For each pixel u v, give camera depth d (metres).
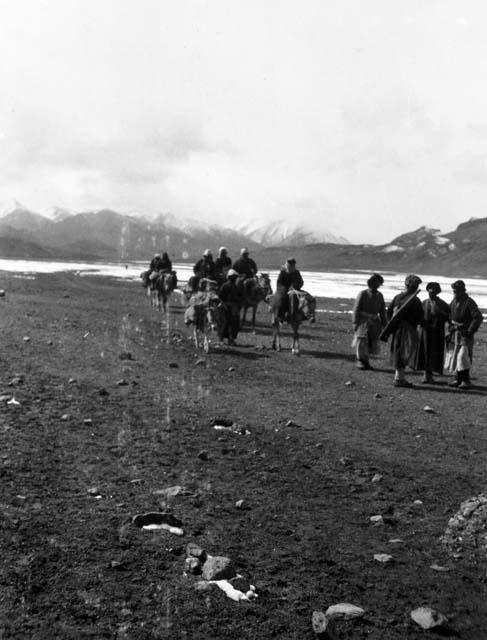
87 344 16.94
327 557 5.57
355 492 7.37
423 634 4.52
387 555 5.66
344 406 12.16
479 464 8.82
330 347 20.72
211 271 22.88
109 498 6.40
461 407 12.71
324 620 4.39
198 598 4.60
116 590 4.59
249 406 11.48
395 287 76.94
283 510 6.61
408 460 8.80
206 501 6.62
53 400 10.32
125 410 10.13
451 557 5.84
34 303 28.52
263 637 4.23
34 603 4.30
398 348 14.70
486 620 4.81
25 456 7.40
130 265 150.00
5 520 5.52
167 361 15.58
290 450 8.80
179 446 8.45
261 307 35.66
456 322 14.96
